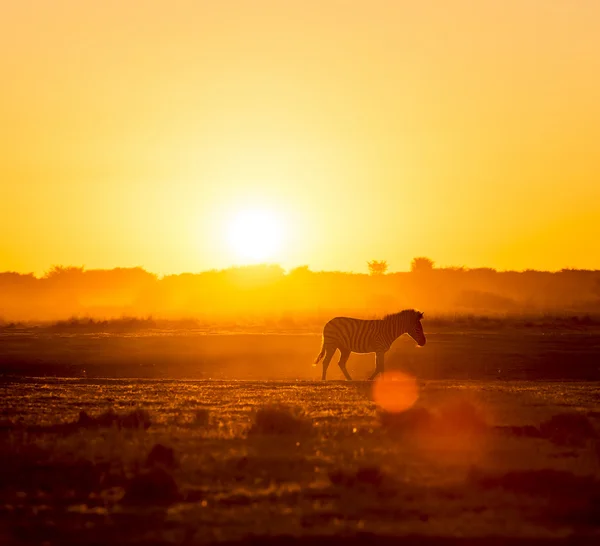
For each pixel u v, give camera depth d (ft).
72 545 113.80
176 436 187.01
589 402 256.11
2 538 116.26
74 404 244.63
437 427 196.03
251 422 203.51
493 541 116.06
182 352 467.93
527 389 293.43
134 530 120.37
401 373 413.39
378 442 182.19
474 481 146.61
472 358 439.63
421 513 129.08
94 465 159.02
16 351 457.27
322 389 290.76
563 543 115.55
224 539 115.24
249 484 145.89
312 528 120.47
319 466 159.02
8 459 162.71
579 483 145.89
